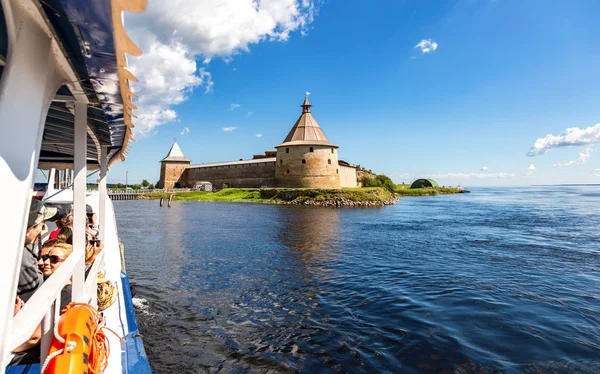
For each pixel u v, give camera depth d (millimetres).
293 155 69875
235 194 71938
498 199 84500
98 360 2959
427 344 7594
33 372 3217
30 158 1795
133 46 1826
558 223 30172
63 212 8938
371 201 58531
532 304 9953
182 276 13227
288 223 30766
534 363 6762
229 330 8469
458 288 11523
